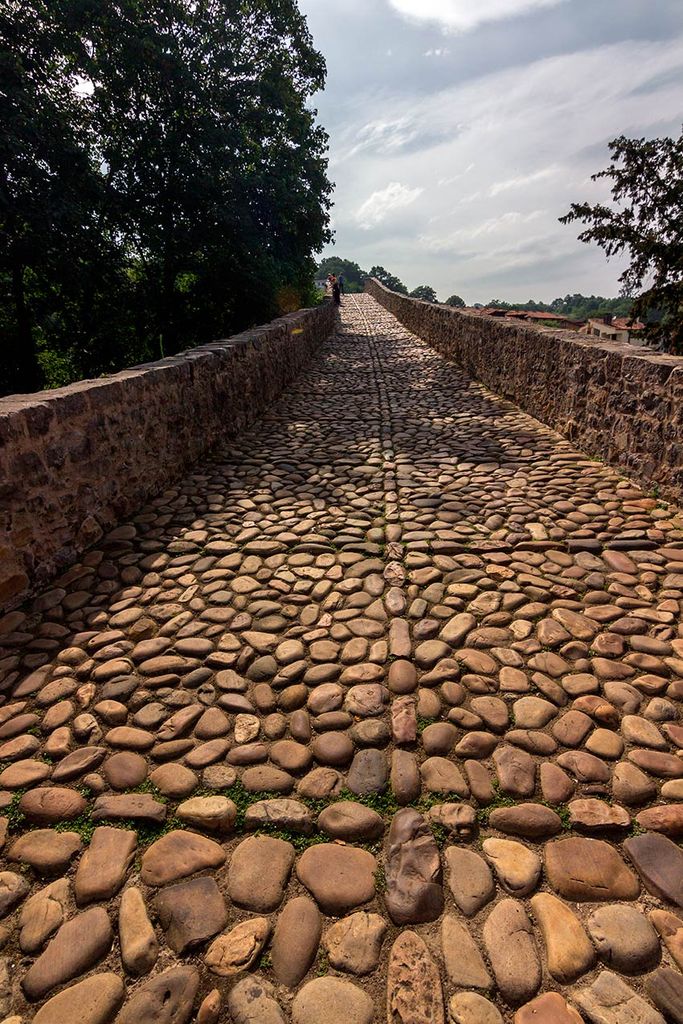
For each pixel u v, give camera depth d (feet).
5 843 5.71
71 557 11.49
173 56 36.01
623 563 10.63
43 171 31.22
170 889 5.15
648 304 44.91
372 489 15.58
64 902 5.09
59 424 11.02
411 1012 4.14
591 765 6.29
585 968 4.41
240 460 18.69
